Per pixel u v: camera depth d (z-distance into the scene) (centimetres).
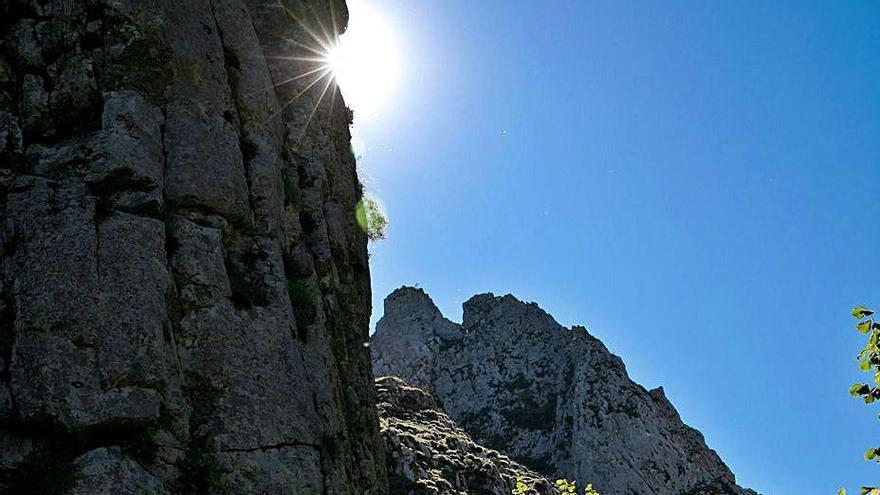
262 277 1455
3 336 1095
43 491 994
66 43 1391
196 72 1538
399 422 5062
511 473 4903
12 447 1023
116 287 1150
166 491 1086
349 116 2747
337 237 2034
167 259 1268
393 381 6119
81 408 1051
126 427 1080
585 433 9275
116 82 1377
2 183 1239
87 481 1003
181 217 1348
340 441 1524
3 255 1162
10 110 1319
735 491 9600
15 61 1370
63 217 1190
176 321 1247
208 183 1417
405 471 4047
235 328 1323
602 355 10688
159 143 1379
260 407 1277
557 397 10519
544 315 12200
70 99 1338
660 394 10925
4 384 1059
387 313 13288
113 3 1426
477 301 13150
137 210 1265
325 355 1620
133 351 1115
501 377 11288
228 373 1267
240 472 1193
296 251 1712
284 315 1445
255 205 1559
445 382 11606
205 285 1315
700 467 9856
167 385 1148
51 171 1260
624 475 8938
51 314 1098
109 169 1263
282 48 2191
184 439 1159
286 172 1883
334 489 1344
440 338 12512
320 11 2431
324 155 2167
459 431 5659
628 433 9450
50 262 1142
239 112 1672
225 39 1742
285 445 1279
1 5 1416
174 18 1530
